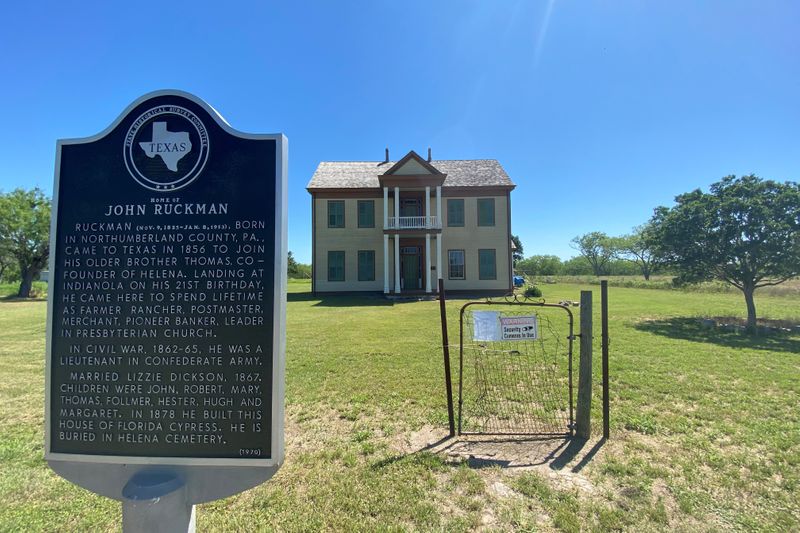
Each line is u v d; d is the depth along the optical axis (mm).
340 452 3492
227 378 2180
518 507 2680
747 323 9938
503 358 6695
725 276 10656
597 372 5910
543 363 6398
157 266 2252
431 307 15609
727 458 3295
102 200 2279
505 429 3951
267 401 2172
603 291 3818
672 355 6973
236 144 2305
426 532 2451
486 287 22109
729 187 10758
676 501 2721
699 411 4344
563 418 4234
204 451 2148
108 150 2297
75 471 2164
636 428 3932
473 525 2508
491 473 3104
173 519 2020
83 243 2268
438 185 20703
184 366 2197
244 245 2262
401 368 6188
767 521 2504
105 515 2674
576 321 11227
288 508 2717
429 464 3248
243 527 2531
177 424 2164
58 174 2295
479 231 22344
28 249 27766
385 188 20656
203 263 2252
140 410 2170
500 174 23453
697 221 10672
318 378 5695
